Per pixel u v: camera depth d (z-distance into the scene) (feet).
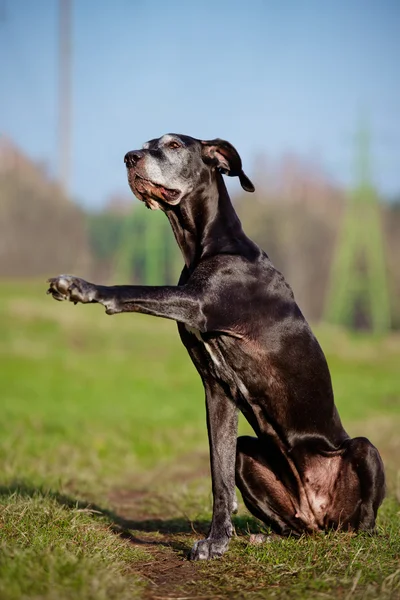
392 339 136.56
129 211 177.68
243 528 27.09
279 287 23.80
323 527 24.63
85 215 166.40
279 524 24.95
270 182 193.67
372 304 163.12
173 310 21.68
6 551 19.30
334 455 24.17
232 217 24.76
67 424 53.06
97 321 114.83
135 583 19.65
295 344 23.59
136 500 33.65
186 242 25.16
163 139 24.97
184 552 23.44
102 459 43.47
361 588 19.10
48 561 18.66
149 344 105.40
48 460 41.24
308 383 23.80
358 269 168.76
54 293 20.36
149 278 160.97
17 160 156.56
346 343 123.75
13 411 57.31
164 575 21.09
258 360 23.45
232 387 23.99
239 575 20.95
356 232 162.81
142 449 47.37
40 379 77.51
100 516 27.86
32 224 155.02
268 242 182.39
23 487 30.89
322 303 184.55
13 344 96.89
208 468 41.27
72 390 71.61
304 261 183.83
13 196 153.89
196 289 22.36
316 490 24.40
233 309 22.75
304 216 184.44
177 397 71.00
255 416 24.22
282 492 24.76
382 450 45.52
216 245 23.91
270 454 24.53
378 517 27.50
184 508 30.86
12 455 40.88
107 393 71.26
